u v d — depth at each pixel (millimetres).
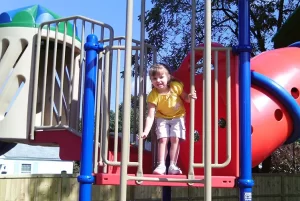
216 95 3561
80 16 5344
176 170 3689
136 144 4891
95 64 3781
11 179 7469
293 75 4496
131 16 3320
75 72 6461
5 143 7910
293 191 11547
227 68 3568
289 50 4996
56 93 6809
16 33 6090
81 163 3637
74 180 8281
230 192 10719
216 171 3734
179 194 9781
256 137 4043
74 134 5379
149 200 9172
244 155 3457
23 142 6137
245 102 3502
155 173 3652
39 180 7832
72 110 6055
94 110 3729
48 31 5750
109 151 4449
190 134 3426
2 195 7312
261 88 4246
